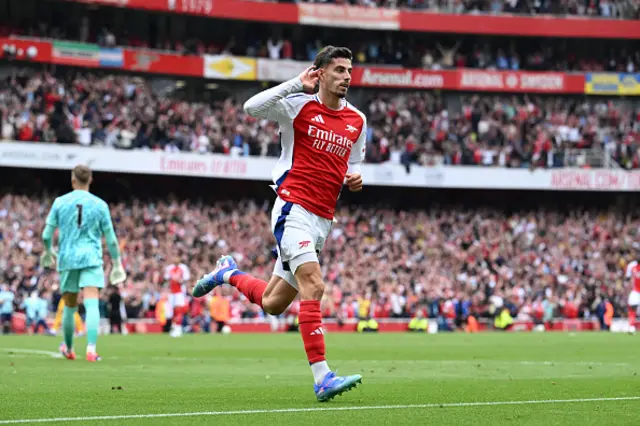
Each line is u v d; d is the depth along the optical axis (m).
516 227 65.25
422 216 63.88
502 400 10.63
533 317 57.75
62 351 20.20
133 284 50.31
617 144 67.94
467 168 64.56
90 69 61.59
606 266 63.62
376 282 57.03
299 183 10.80
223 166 59.06
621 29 69.38
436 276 58.81
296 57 68.25
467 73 68.56
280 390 12.09
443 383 13.63
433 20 67.69
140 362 19.39
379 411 9.23
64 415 8.88
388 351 26.84
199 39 65.81
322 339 10.45
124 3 58.56
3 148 52.69
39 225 52.56
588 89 69.69
